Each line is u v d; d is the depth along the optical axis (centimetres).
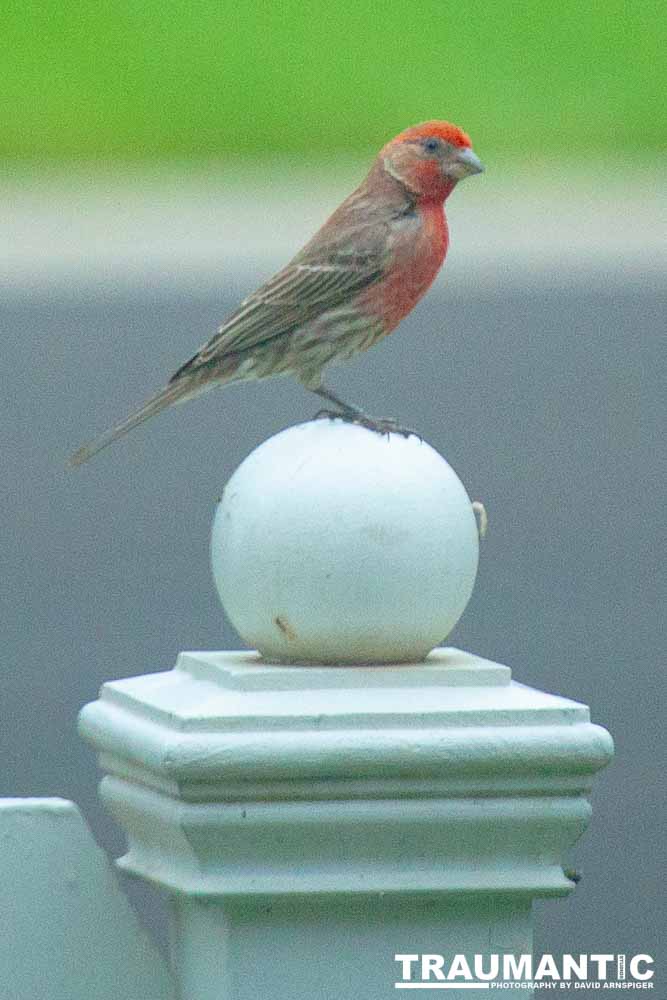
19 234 1978
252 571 389
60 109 2391
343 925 377
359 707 371
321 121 2383
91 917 383
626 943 1139
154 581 1367
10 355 1534
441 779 370
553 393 1530
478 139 2348
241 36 2511
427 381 1534
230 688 382
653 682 1320
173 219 2062
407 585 386
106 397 1522
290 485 388
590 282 1620
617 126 2358
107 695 404
